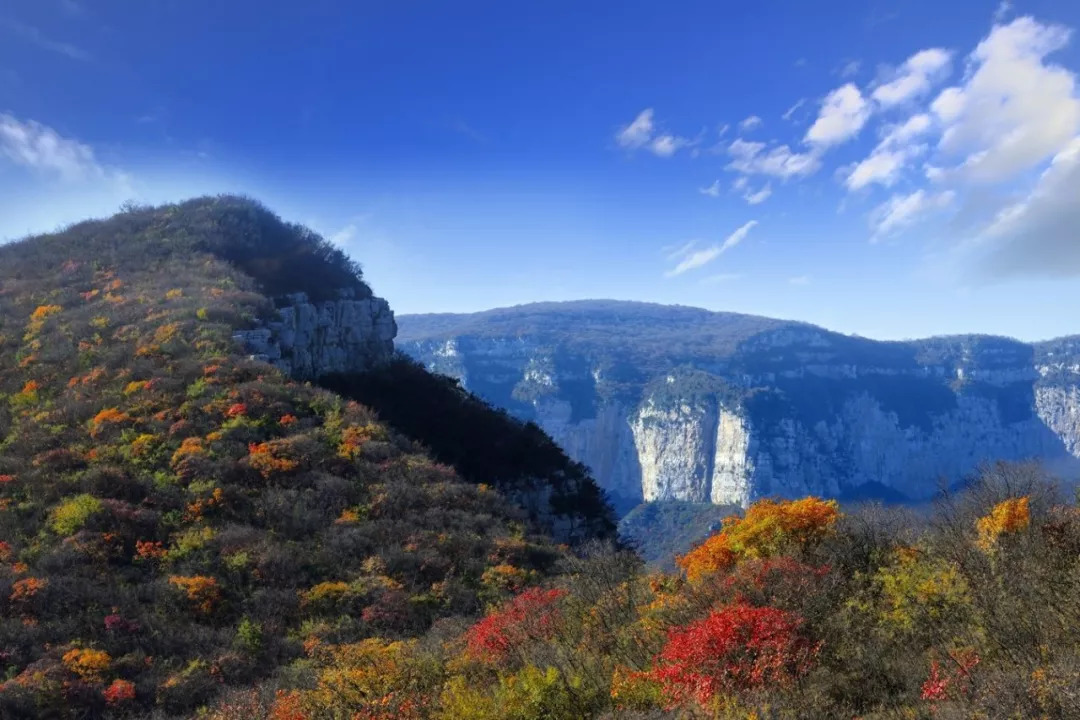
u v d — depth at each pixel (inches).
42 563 887.7
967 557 489.7
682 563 629.9
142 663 746.2
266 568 957.2
